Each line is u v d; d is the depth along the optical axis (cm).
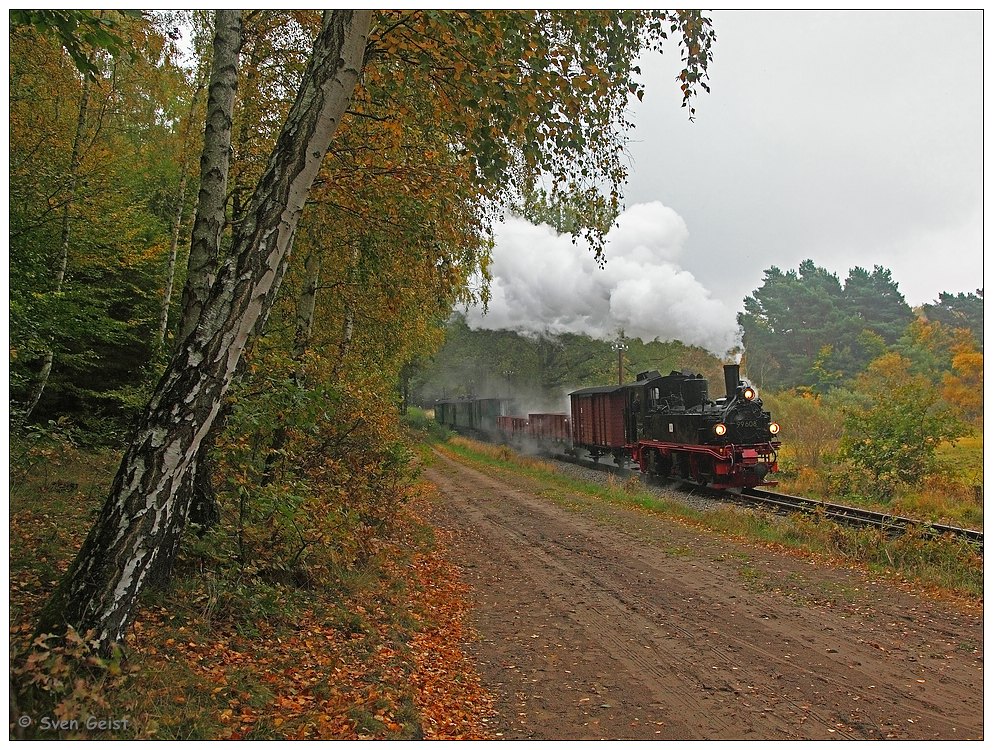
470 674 570
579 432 2705
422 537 1111
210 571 560
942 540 913
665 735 450
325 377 787
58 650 346
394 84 597
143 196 1562
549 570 941
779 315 6206
